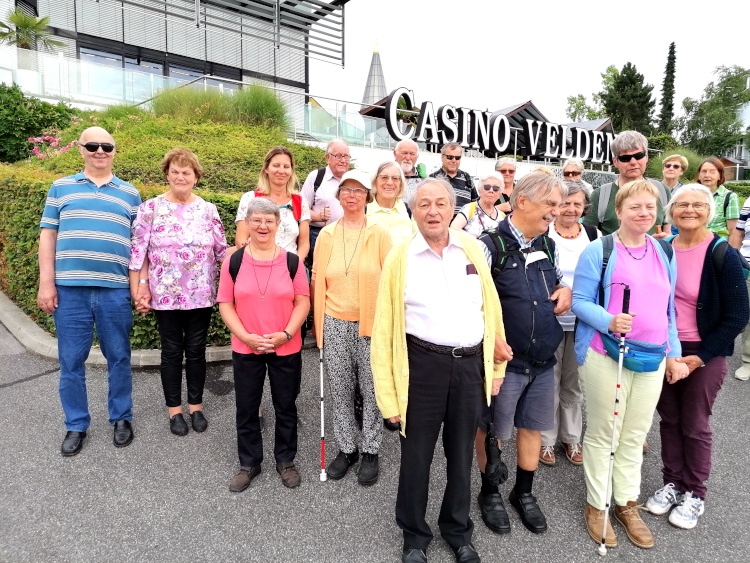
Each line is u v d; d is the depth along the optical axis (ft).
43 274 10.02
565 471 10.24
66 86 43.09
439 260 7.09
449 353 6.94
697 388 8.52
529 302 7.80
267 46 68.23
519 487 8.61
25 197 17.26
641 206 7.77
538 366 7.96
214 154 26.81
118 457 10.14
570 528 8.41
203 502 8.82
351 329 9.53
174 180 10.69
